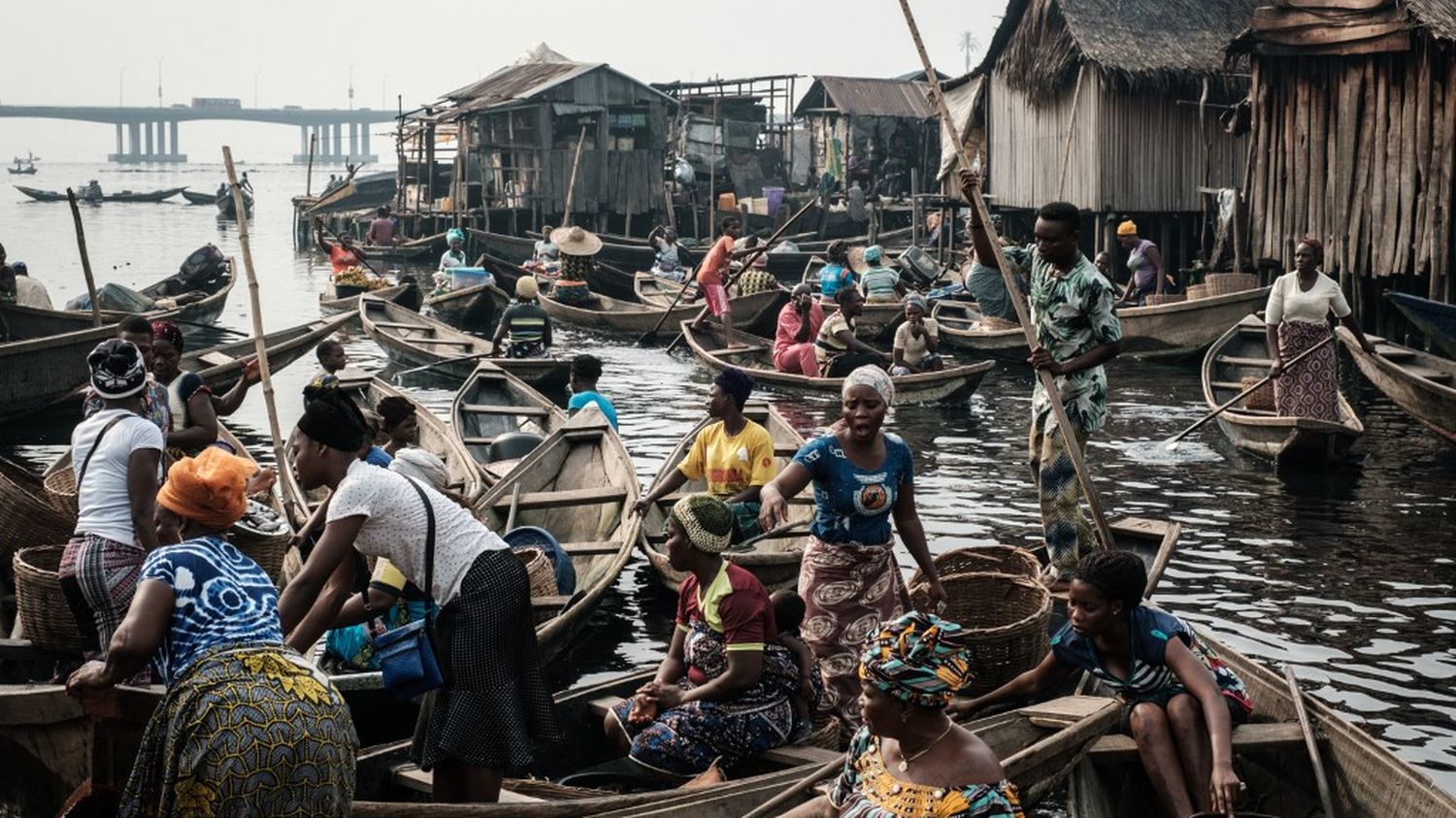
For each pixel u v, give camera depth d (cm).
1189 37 2328
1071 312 750
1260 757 574
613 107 3938
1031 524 1055
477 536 495
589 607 815
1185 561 948
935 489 1175
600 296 2433
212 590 397
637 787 595
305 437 493
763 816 482
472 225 3944
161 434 611
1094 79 2336
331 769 391
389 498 480
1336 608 847
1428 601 859
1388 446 1342
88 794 429
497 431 1355
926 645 353
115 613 590
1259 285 1972
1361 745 532
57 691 503
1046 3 2403
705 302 2245
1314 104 1834
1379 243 1762
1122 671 553
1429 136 1703
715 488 853
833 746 621
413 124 4350
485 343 1942
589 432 1077
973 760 360
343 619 506
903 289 2172
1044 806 597
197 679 385
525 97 3753
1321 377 1212
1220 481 1187
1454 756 641
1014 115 2659
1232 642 789
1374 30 1716
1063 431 736
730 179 4472
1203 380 1456
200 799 378
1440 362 1431
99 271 3534
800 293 1745
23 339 1622
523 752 493
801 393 1634
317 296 3030
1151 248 2038
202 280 2592
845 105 4434
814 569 634
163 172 19150
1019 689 582
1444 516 1064
